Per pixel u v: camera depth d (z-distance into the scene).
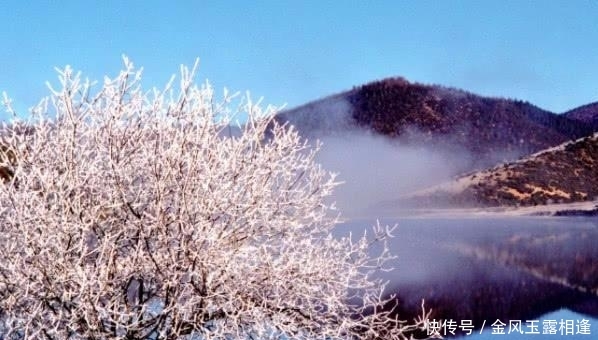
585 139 122.44
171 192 5.78
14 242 5.37
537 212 88.69
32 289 5.29
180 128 5.76
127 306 5.71
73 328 5.16
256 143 5.91
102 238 5.49
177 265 5.38
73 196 5.60
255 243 6.26
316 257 6.29
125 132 5.68
